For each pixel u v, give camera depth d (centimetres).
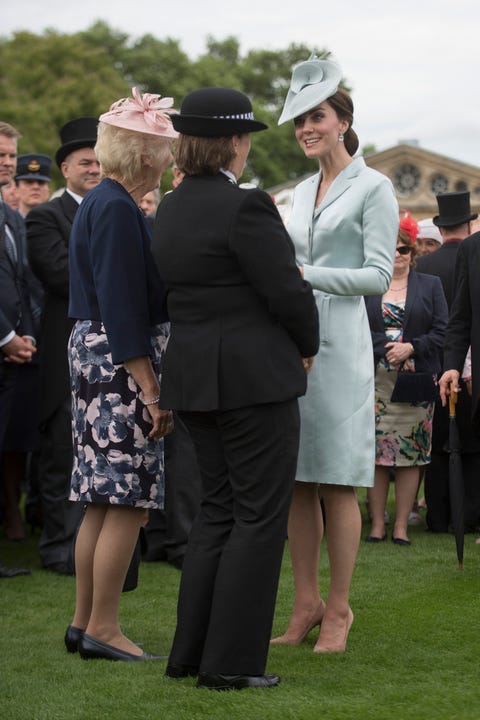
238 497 612
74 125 1043
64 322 1023
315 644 720
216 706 573
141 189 691
